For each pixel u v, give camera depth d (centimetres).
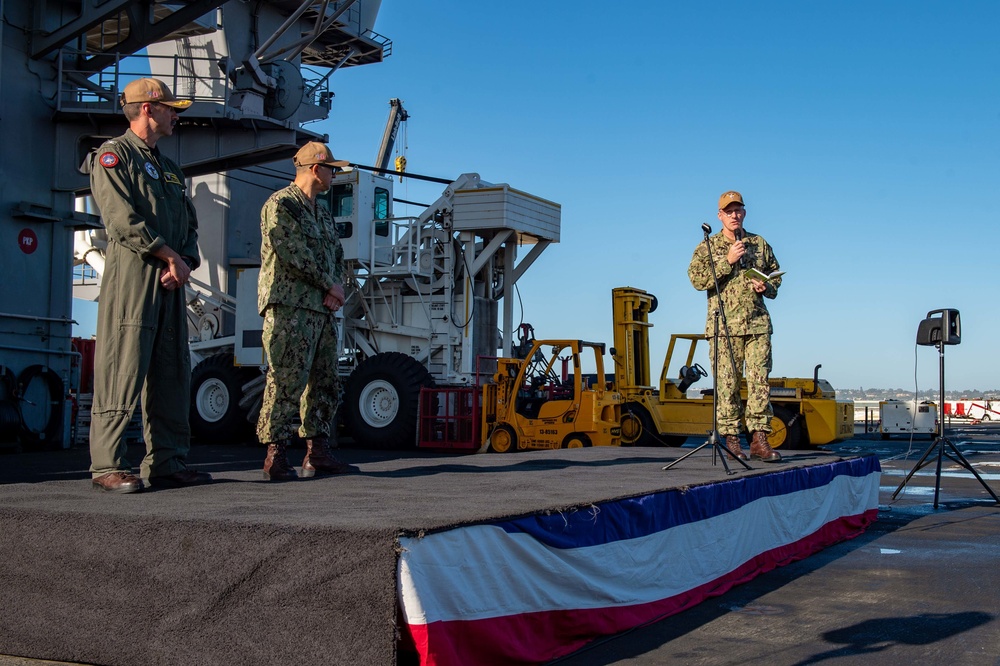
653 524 379
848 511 645
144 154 387
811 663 322
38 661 294
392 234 1428
